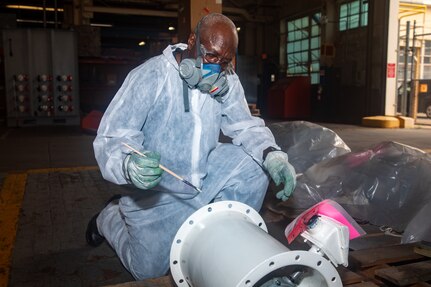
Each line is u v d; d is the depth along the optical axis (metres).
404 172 2.91
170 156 1.84
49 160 5.88
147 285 1.74
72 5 16.25
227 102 2.02
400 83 15.43
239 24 18.66
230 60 1.69
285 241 2.55
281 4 17.84
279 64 18.27
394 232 2.68
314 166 3.30
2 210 3.48
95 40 14.07
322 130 3.92
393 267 1.97
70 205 3.63
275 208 3.09
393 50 12.52
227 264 1.30
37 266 2.47
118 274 2.38
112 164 1.62
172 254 1.59
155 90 1.79
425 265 1.98
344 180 3.08
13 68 10.39
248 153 2.01
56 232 2.99
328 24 14.88
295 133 3.95
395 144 3.25
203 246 1.47
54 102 10.75
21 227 3.09
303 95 15.35
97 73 12.76
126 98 1.78
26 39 10.37
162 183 1.85
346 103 14.38
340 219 1.47
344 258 1.43
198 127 1.83
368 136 9.27
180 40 7.46
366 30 13.33
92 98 12.84
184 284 1.63
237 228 1.46
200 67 1.67
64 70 10.72
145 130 1.88
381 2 12.54
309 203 3.05
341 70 14.61
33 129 10.07
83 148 7.02
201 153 1.87
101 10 16.22
